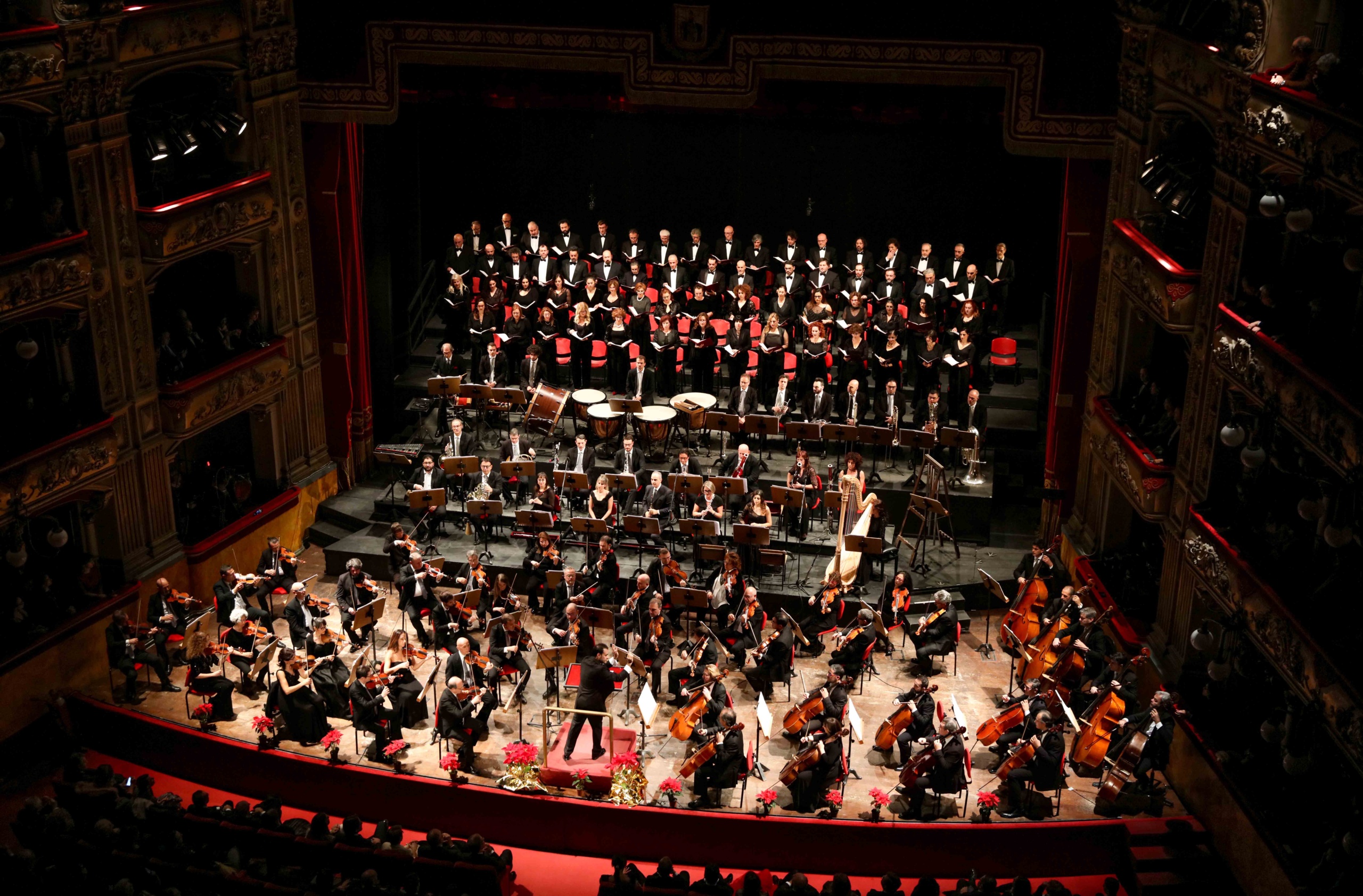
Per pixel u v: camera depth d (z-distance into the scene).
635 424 26.30
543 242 29.05
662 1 23.41
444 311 28.45
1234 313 18.20
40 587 21.03
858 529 22.97
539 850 19.50
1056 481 25.08
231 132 23.05
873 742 20.66
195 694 21.05
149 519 22.67
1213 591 18.66
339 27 24.25
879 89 27.62
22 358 20.52
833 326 27.02
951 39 22.92
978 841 18.75
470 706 19.62
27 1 19.38
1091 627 20.77
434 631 22.38
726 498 24.00
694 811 18.95
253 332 24.55
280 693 20.19
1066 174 23.56
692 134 29.67
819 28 23.20
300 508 25.95
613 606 22.88
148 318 22.12
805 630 22.73
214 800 20.30
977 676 22.25
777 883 17.94
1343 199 16.36
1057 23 22.48
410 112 28.25
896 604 22.22
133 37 20.91
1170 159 20.11
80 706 21.06
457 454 25.38
